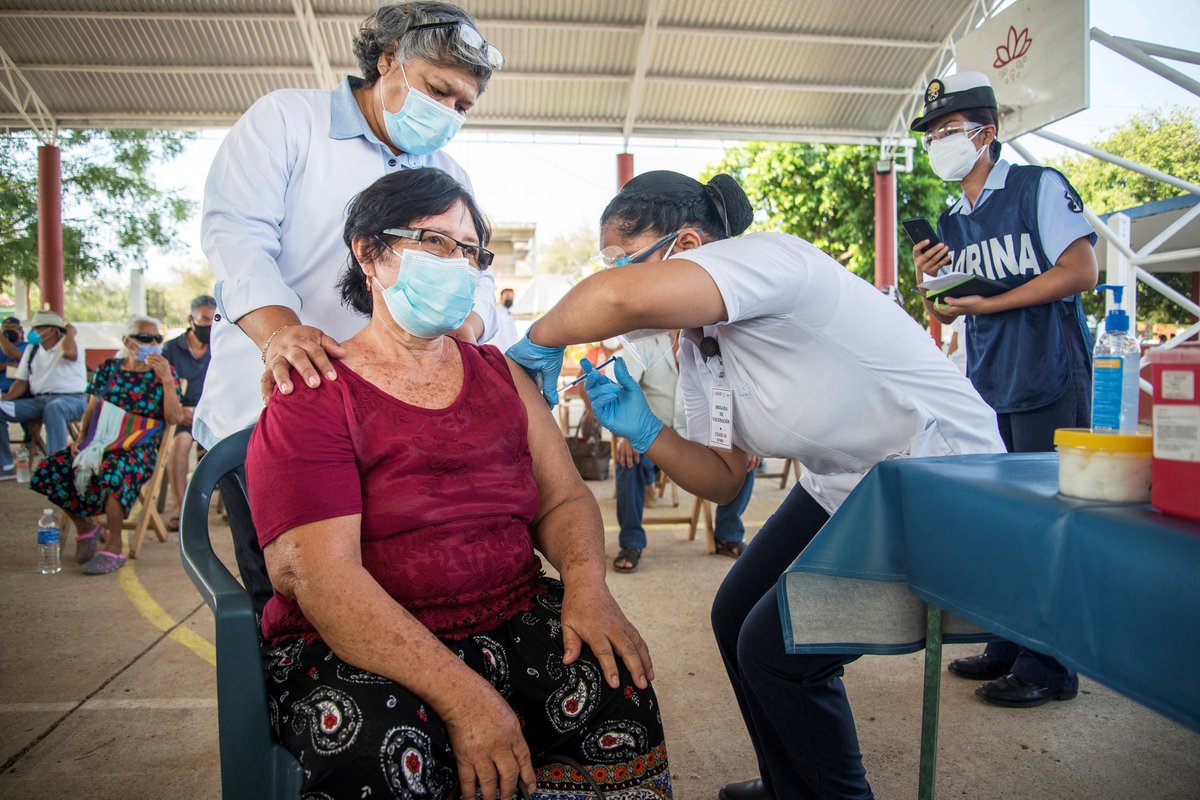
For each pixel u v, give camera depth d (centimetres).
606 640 150
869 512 155
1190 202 661
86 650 345
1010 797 222
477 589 153
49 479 471
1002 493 124
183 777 240
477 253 160
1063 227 272
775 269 156
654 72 1102
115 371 493
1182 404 104
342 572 136
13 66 1069
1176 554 95
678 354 207
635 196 180
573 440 785
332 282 218
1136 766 238
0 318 1838
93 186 2283
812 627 160
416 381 157
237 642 136
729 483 204
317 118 214
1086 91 480
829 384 168
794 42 1062
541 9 1010
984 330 295
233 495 186
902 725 266
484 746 130
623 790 149
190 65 1073
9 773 243
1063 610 112
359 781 125
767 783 213
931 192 1727
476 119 1156
